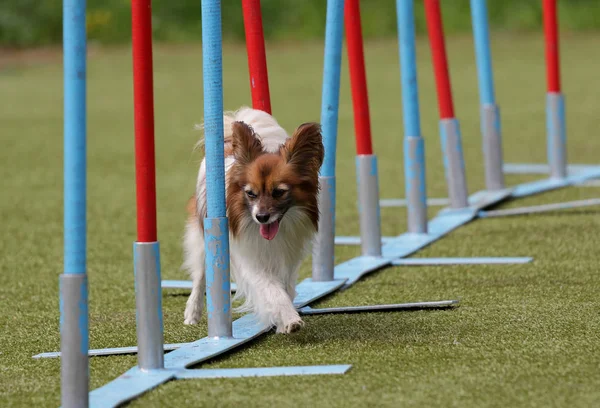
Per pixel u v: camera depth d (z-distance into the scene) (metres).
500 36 43.19
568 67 33.25
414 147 11.89
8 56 41.72
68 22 5.66
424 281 9.86
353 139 21.34
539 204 13.94
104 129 23.70
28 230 13.12
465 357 7.03
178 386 6.59
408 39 11.67
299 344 7.64
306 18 45.69
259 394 6.35
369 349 7.38
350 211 13.98
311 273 10.58
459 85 30.05
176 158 19.34
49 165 18.70
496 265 10.39
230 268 8.20
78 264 5.84
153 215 6.80
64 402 5.91
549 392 6.17
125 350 7.54
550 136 15.47
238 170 7.80
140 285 6.80
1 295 9.77
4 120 25.73
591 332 7.60
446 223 12.64
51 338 8.13
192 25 45.34
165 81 33.88
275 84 31.81
